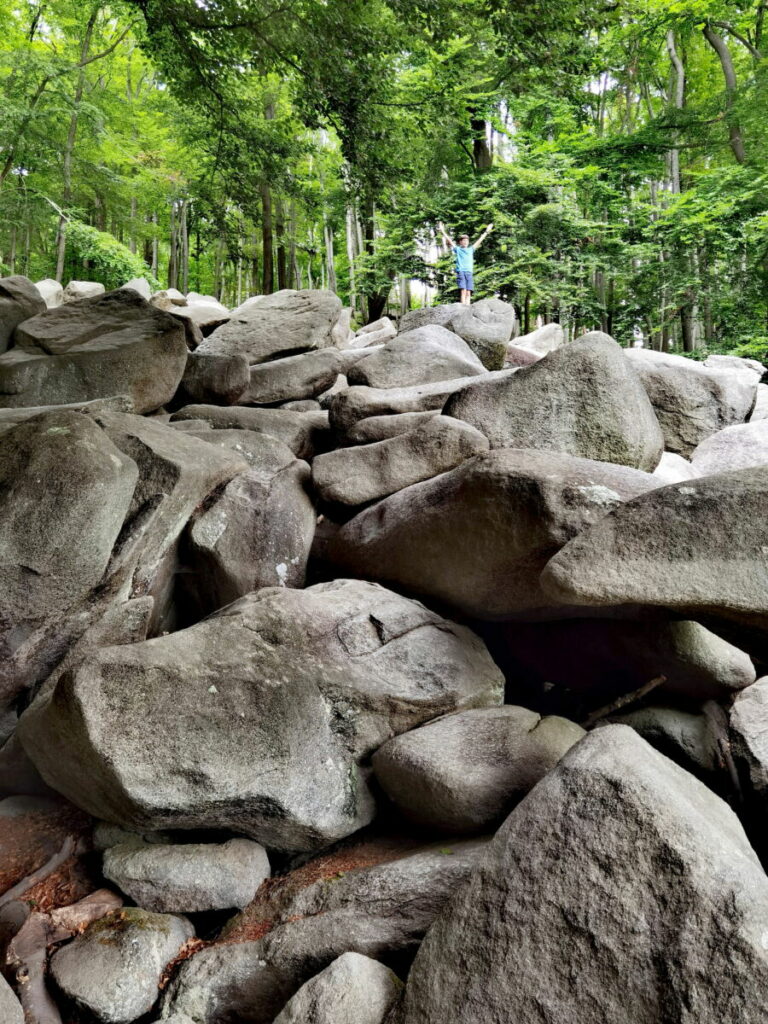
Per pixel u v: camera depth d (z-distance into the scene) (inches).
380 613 152.6
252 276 1059.9
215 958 108.5
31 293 283.9
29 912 118.3
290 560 198.7
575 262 685.3
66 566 132.6
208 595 192.2
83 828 137.9
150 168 796.0
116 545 149.5
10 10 677.9
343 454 201.8
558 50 289.6
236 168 367.6
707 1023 72.8
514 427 195.2
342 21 265.4
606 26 279.9
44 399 243.3
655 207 658.8
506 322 369.1
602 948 80.9
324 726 132.0
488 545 149.3
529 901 86.4
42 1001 103.3
